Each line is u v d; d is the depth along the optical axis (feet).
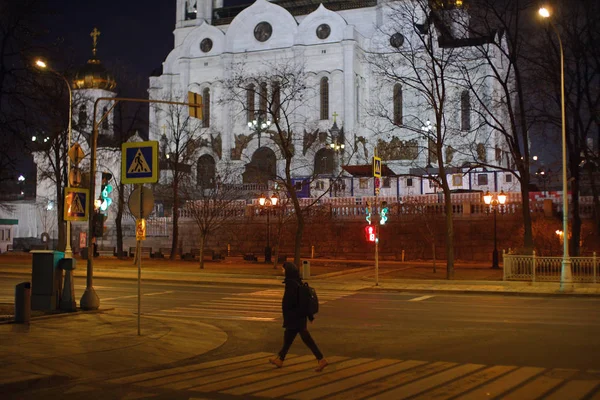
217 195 184.75
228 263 155.94
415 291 90.33
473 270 130.11
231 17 337.72
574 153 120.47
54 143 162.30
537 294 84.89
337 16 284.82
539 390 30.91
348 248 180.65
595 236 146.10
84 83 259.60
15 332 46.68
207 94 307.37
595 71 116.26
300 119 280.10
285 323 36.58
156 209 238.27
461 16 154.30
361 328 52.54
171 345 43.52
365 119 283.18
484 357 39.52
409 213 175.32
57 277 58.80
